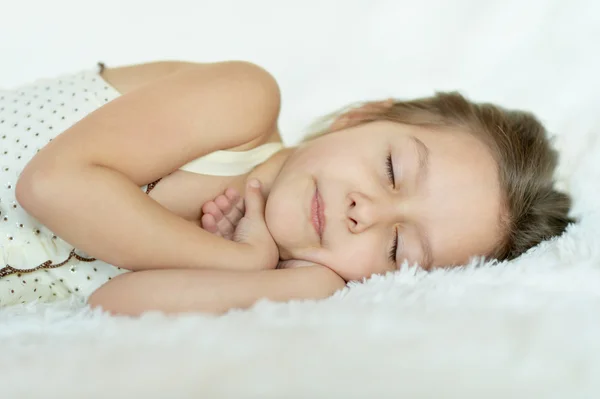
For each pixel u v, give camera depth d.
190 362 0.62
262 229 1.13
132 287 0.96
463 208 1.12
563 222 1.23
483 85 1.78
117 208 0.95
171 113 1.05
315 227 1.10
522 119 1.36
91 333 0.79
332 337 0.69
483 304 0.81
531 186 1.21
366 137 1.17
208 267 1.03
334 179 1.12
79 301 1.05
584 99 1.70
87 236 0.96
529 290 0.86
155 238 0.98
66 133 1.00
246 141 1.16
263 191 1.20
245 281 1.00
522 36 1.80
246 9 1.83
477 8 1.81
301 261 1.12
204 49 1.81
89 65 1.75
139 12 1.79
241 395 0.56
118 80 1.25
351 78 1.82
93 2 1.76
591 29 1.75
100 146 0.98
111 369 0.62
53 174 0.93
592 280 0.92
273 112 1.19
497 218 1.16
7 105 1.14
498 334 0.69
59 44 1.74
